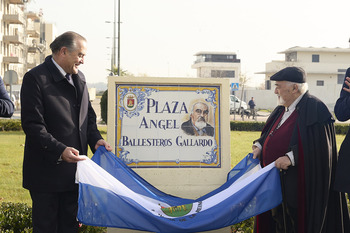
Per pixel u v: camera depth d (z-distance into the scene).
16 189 8.98
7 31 59.50
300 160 4.49
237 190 4.42
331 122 4.63
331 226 4.66
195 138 5.04
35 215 4.39
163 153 5.00
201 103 5.04
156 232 4.23
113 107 4.95
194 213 4.31
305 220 4.49
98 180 4.27
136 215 4.22
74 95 4.52
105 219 4.21
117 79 4.95
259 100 59.00
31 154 4.38
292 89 4.69
